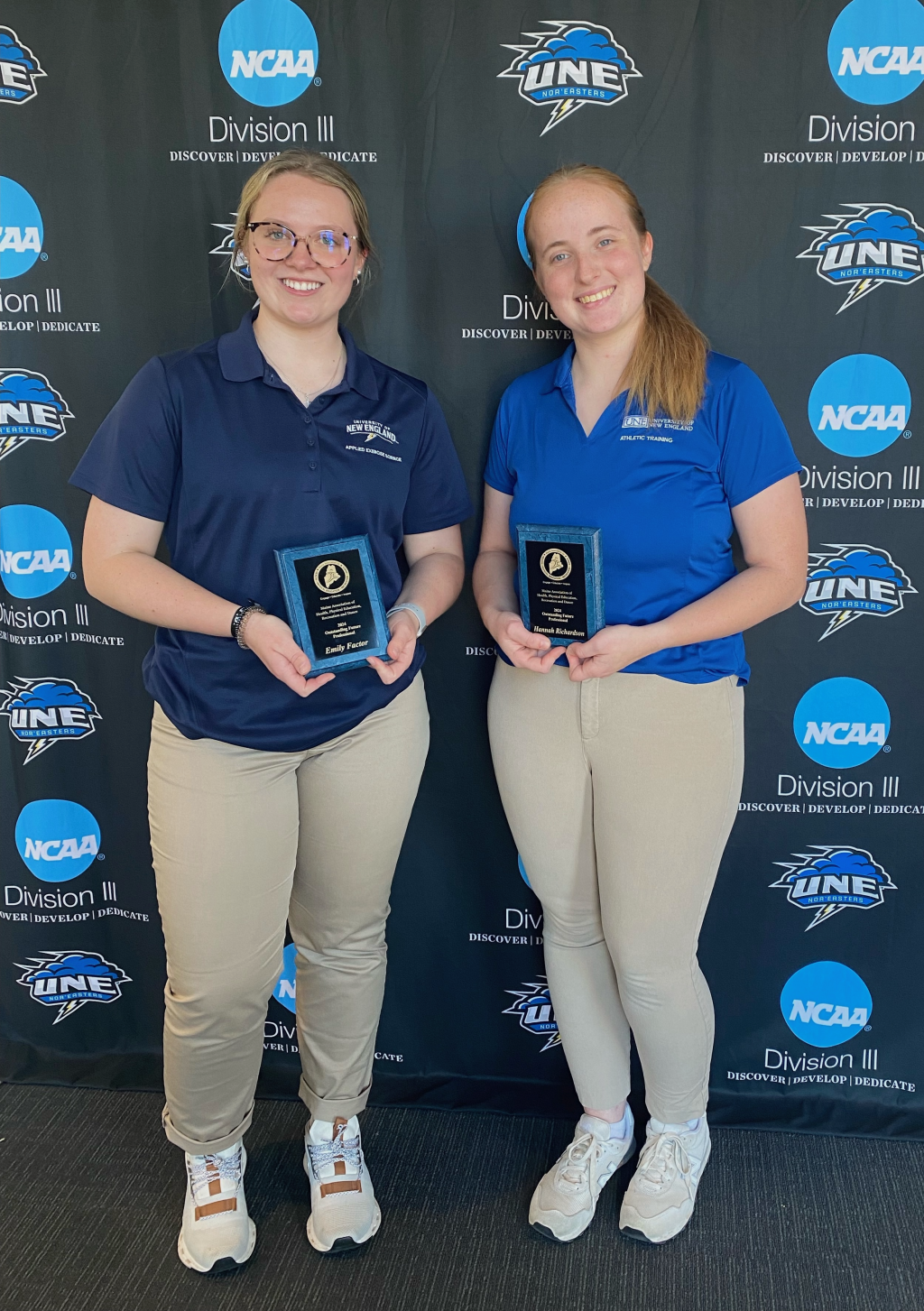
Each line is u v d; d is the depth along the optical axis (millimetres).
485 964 2105
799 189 1752
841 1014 2055
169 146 1807
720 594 1520
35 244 1853
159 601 1456
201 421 1450
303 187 1420
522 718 1642
